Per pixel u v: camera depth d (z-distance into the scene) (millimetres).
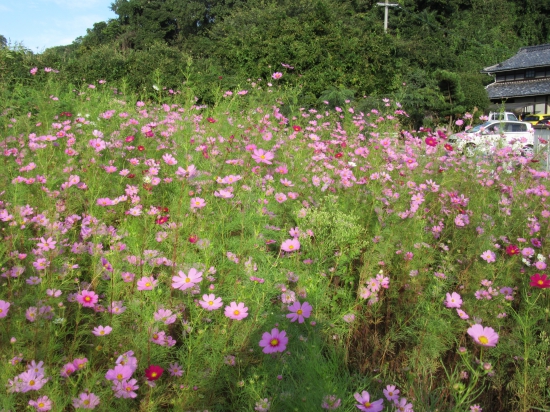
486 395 2066
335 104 10797
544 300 2525
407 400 1884
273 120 5492
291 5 24500
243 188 3041
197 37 42906
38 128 4352
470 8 47344
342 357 2131
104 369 1789
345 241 2680
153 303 1903
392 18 39188
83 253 2371
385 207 3090
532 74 36156
